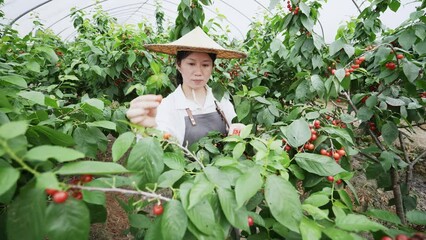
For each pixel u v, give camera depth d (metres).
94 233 2.85
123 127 2.34
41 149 0.68
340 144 1.62
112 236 2.86
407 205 2.42
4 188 0.62
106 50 3.78
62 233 0.69
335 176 1.30
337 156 1.51
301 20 2.27
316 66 2.37
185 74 2.15
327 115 2.27
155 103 1.25
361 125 2.43
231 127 1.89
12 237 0.67
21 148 0.68
